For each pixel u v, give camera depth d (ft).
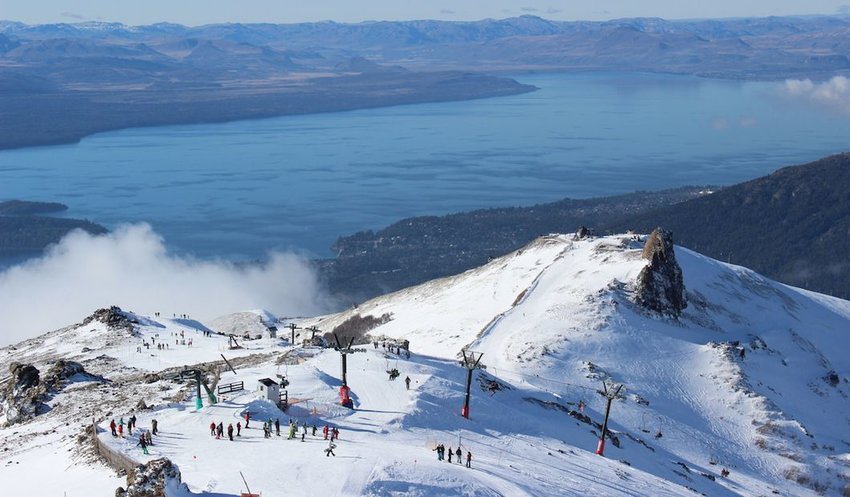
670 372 399.44
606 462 257.34
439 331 496.23
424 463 197.16
